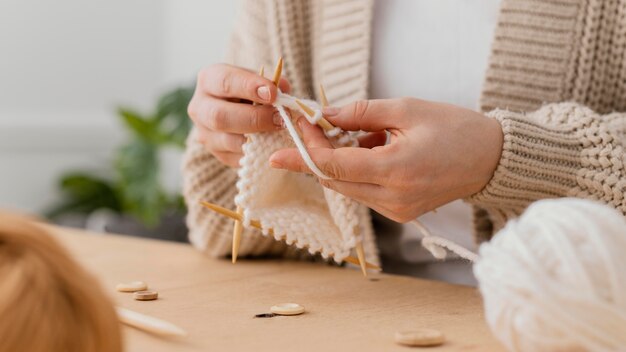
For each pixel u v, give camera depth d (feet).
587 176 2.52
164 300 2.47
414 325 2.22
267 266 3.02
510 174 2.43
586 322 1.76
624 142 2.56
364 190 2.37
